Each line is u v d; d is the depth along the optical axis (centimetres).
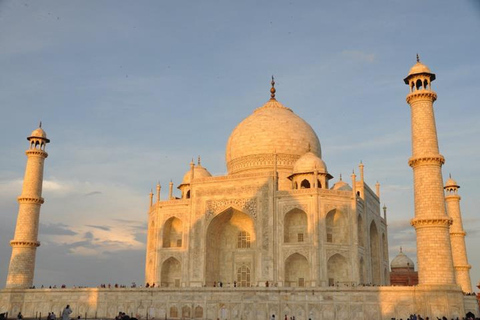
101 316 10094
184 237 11406
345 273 10375
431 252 8125
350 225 10531
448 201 12100
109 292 10175
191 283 10944
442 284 7938
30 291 10938
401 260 15975
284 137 13025
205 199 11388
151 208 12475
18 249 11325
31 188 11719
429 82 8938
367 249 11056
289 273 10650
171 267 11638
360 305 8488
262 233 10681
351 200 10688
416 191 8550
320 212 10425
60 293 10631
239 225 11656
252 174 11125
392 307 8231
